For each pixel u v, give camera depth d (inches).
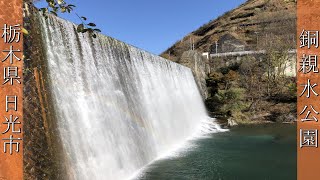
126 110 718.5
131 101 759.7
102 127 599.5
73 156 482.6
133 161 670.5
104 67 662.5
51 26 502.0
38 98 426.3
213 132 1210.6
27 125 390.3
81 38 590.2
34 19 455.2
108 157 585.0
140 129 766.5
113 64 706.2
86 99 569.6
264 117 1408.7
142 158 715.4
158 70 1026.1
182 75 1334.9
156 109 932.6
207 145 950.4
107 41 692.7
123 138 668.7
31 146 390.6
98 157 553.6
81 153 507.8
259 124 1338.6
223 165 707.4
